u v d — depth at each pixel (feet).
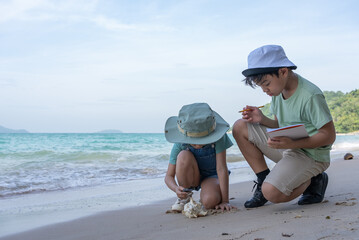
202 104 9.47
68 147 57.72
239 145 9.24
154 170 22.98
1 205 12.01
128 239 6.91
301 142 7.65
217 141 9.52
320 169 8.27
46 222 9.26
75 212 10.55
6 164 26.20
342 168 18.74
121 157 32.86
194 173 9.68
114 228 8.13
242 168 23.86
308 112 7.96
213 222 7.54
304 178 8.05
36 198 13.51
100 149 52.03
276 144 7.66
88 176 20.20
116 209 10.84
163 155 34.55
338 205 7.88
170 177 10.00
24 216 10.10
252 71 7.80
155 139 103.55
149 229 7.63
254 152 9.11
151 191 14.93
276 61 7.73
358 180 12.80
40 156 33.40
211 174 10.09
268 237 5.69
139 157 32.81
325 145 8.03
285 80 7.89
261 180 9.07
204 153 9.60
